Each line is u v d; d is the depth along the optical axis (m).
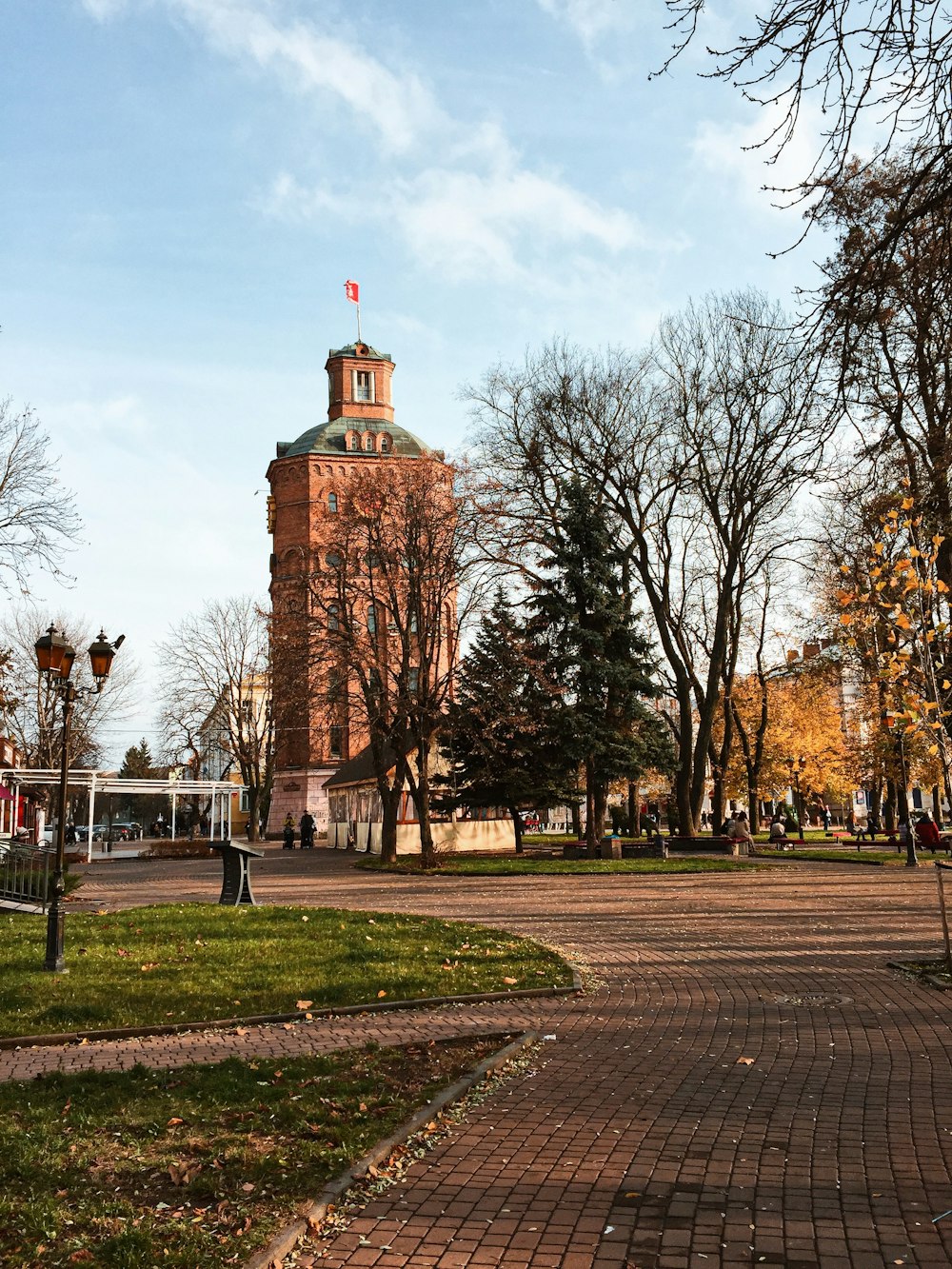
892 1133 6.75
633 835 53.88
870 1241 5.21
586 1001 11.81
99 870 40.50
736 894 24.48
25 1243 5.26
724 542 39.16
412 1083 8.19
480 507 38.22
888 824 46.91
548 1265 5.08
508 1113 7.46
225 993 11.88
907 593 13.11
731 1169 6.20
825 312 6.98
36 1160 6.37
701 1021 10.45
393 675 39.91
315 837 74.31
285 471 79.31
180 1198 5.91
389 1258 5.23
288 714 42.34
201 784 52.09
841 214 6.98
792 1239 5.26
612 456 39.75
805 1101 7.48
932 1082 7.88
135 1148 6.65
